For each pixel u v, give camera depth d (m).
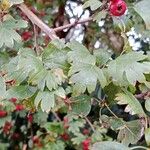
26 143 0.51
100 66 0.19
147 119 0.19
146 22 0.19
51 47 0.19
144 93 0.20
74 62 0.18
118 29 0.23
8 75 0.19
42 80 0.18
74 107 0.21
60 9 0.39
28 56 0.19
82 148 0.43
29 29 0.31
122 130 0.20
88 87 0.17
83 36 0.40
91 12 0.27
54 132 0.43
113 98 0.20
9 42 0.20
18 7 0.23
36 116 0.42
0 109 0.41
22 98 0.19
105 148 0.18
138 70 0.17
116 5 0.20
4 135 0.50
